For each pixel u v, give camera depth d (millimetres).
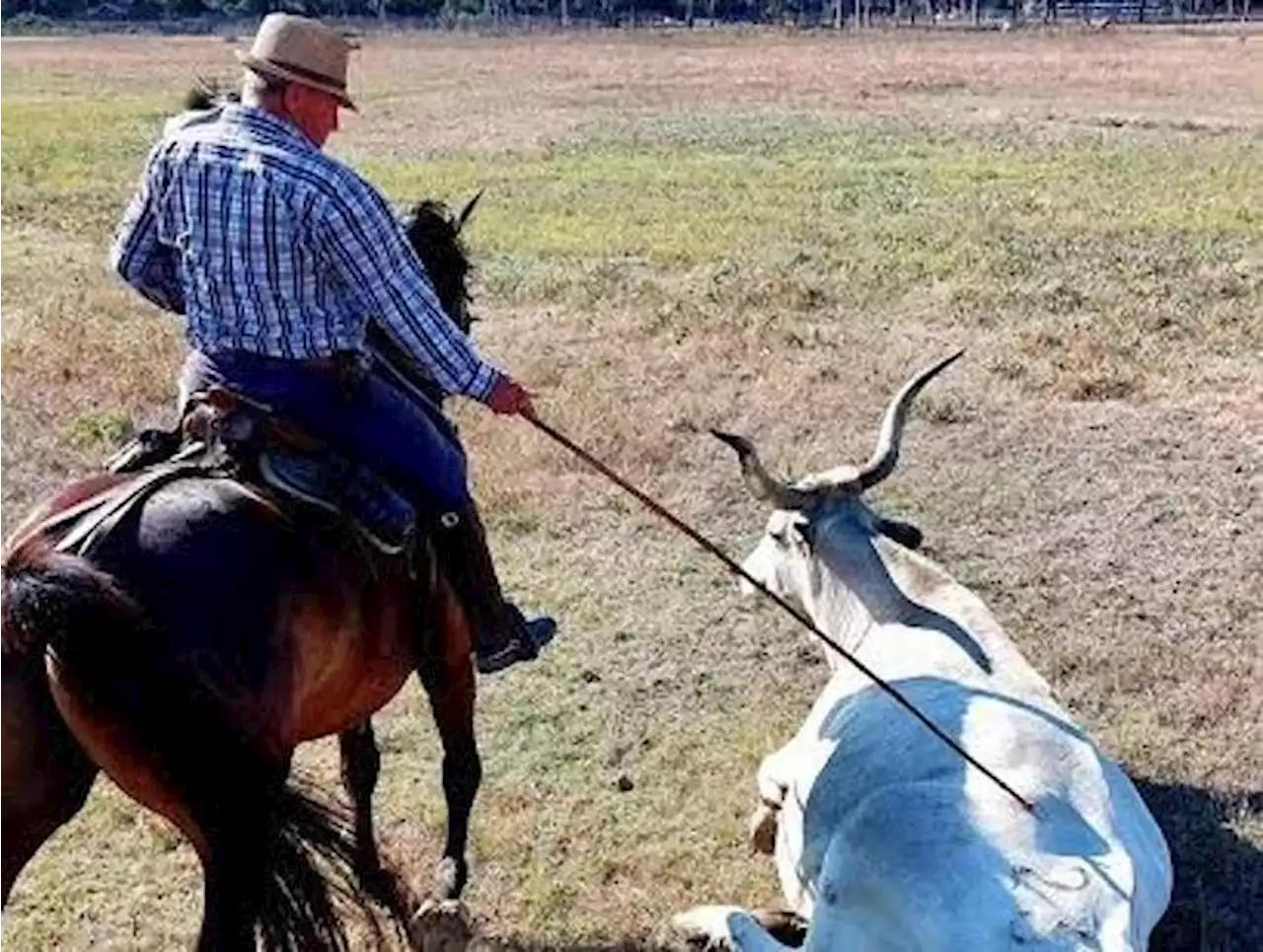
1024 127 23625
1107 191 16969
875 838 3686
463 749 4465
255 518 3529
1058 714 4145
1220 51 42312
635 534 7410
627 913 4699
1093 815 3762
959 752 3840
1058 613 6617
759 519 7594
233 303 3643
